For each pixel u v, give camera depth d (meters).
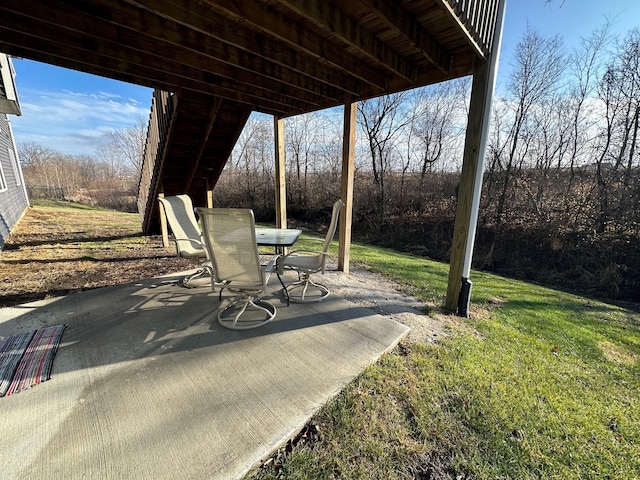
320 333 2.37
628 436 1.52
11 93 4.64
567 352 2.39
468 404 1.68
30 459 1.23
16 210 7.51
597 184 6.79
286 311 2.79
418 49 2.23
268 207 13.48
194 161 4.98
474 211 2.74
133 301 2.92
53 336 2.21
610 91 6.55
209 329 2.39
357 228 11.12
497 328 2.73
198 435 1.37
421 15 2.04
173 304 2.86
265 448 1.31
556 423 1.58
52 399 1.57
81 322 2.46
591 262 6.40
